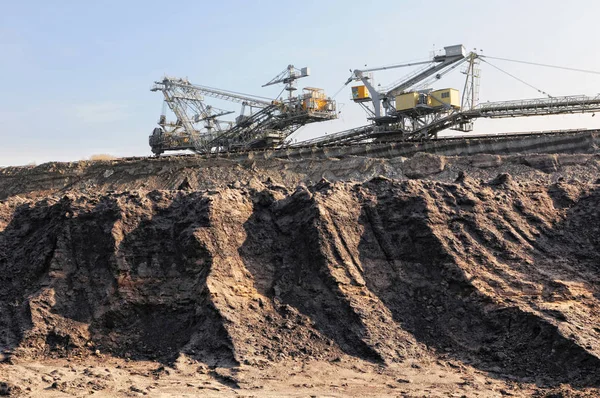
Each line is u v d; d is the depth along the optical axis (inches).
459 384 1363.2
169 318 1581.0
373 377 1391.5
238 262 1658.5
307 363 1443.2
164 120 5187.0
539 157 3024.1
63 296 1617.9
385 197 1843.0
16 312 1596.9
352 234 1756.9
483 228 1807.3
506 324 1542.8
